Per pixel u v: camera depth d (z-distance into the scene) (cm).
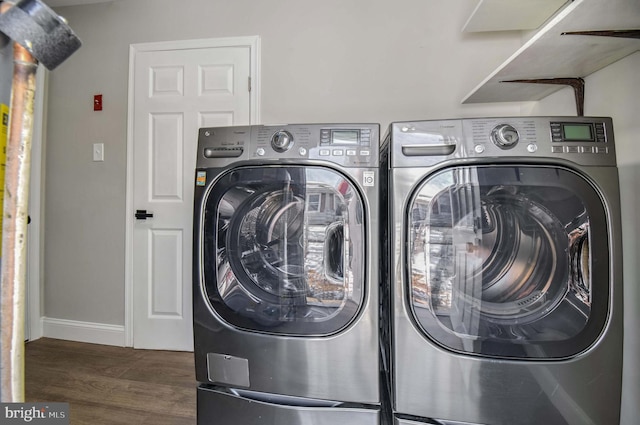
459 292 89
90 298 201
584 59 107
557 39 95
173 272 191
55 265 206
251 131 102
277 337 97
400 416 90
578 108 125
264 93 184
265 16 184
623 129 104
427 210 90
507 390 84
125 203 197
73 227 204
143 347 191
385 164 111
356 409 94
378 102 176
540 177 85
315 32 180
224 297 103
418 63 173
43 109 205
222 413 102
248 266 104
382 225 111
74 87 204
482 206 89
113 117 199
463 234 89
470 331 88
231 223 104
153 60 194
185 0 192
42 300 207
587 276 83
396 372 90
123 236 198
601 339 82
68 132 205
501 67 117
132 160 196
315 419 94
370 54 176
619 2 77
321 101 180
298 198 101
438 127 90
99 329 198
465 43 170
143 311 192
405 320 90
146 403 139
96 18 201
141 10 196
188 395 145
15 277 37
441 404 88
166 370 166
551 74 123
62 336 204
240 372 100
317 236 99
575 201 84
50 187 207
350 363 94
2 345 36
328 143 98
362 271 94
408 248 90
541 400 83
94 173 201
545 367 83
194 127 190
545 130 86
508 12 146
